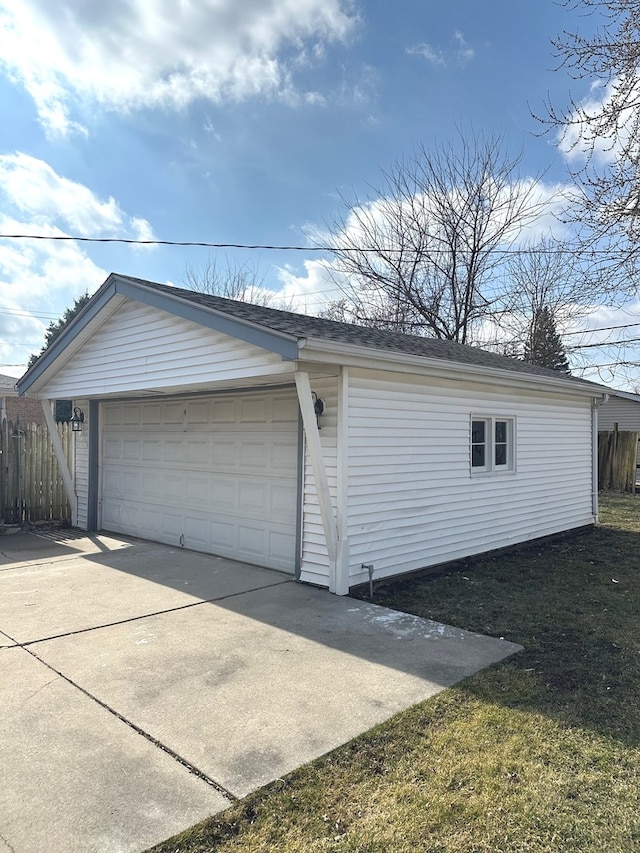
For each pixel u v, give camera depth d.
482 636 4.68
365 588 6.07
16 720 3.17
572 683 3.74
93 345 8.29
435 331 21.02
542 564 7.58
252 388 7.23
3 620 4.93
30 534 9.53
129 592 5.85
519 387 8.47
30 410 21.28
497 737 3.02
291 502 6.76
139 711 3.29
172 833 2.26
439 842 2.22
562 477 9.94
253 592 5.88
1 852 2.12
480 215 20.17
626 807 2.44
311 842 2.22
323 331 6.11
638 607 5.59
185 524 8.34
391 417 6.38
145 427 9.14
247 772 2.68
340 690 3.59
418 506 6.78
